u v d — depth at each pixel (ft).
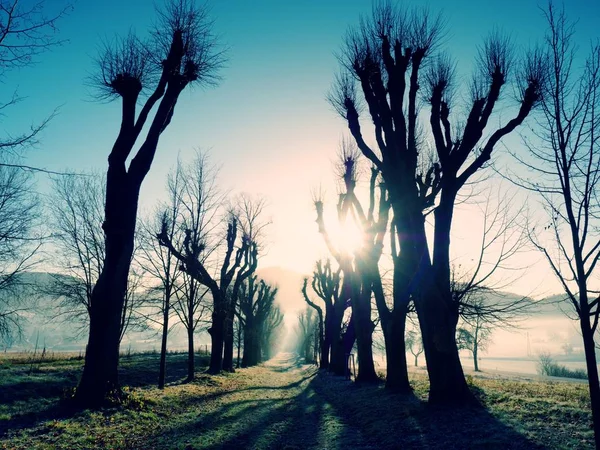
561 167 18.85
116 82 49.21
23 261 72.23
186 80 52.80
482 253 39.22
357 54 48.01
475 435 30.68
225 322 124.57
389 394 55.01
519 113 39.55
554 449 25.36
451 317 42.88
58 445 30.19
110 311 46.73
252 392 74.69
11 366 77.61
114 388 46.52
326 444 35.22
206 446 32.68
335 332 118.52
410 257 48.24
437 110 45.34
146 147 50.55
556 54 19.79
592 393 16.94
